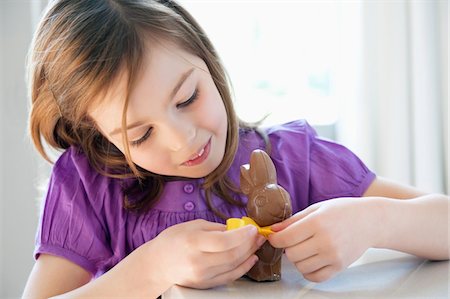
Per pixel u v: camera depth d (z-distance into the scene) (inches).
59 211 34.8
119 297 28.0
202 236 26.9
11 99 49.2
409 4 50.9
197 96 30.3
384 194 36.0
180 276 27.0
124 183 35.5
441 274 27.5
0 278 49.9
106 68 29.0
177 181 34.8
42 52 32.3
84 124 33.0
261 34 57.3
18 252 50.1
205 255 26.5
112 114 29.6
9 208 49.8
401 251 29.4
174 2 34.3
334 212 27.4
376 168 52.9
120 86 29.0
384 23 51.7
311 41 58.1
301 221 26.7
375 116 52.7
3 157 49.4
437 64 49.8
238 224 27.3
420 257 29.9
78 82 29.8
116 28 30.0
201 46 32.8
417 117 50.3
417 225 29.3
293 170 36.9
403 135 51.5
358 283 26.6
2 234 49.9
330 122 56.9
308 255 26.5
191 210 34.3
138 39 29.5
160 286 27.9
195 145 30.0
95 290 28.3
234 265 26.7
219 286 27.1
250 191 27.9
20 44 49.0
